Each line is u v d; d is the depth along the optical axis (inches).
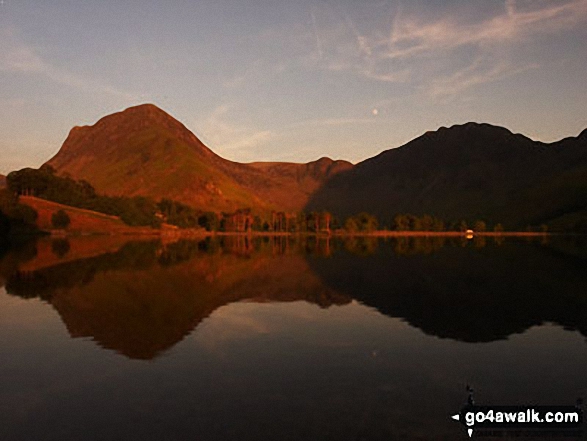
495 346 776.9
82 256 2650.1
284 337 834.8
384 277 1718.8
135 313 1042.7
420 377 614.5
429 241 5570.9
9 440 431.2
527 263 2304.4
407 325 940.0
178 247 3799.2
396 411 498.6
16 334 850.8
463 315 1037.2
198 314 1039.6
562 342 803.4
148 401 526.0
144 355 715.4
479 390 566.3
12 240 4699.8
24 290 1362.0
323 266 2149.4
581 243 4896.7
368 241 5634.8
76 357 704.4
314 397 538.9
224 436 436.1
